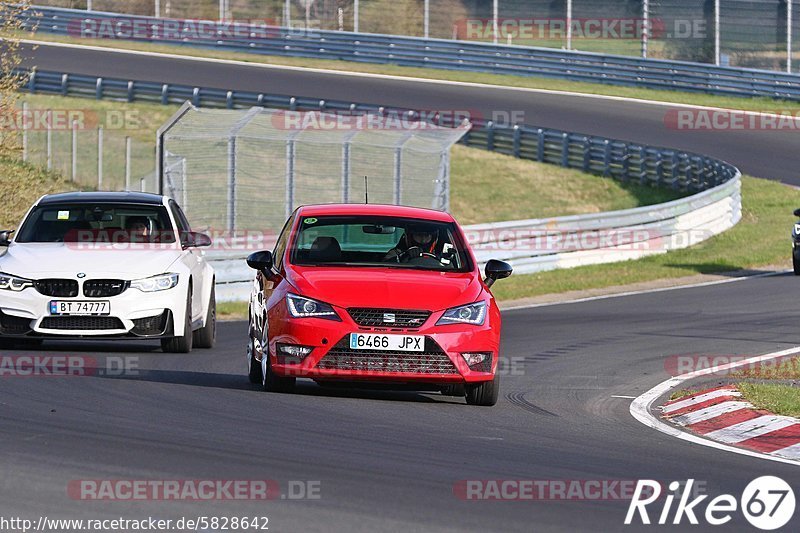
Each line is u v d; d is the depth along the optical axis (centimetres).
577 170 12150
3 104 7369
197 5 17450
